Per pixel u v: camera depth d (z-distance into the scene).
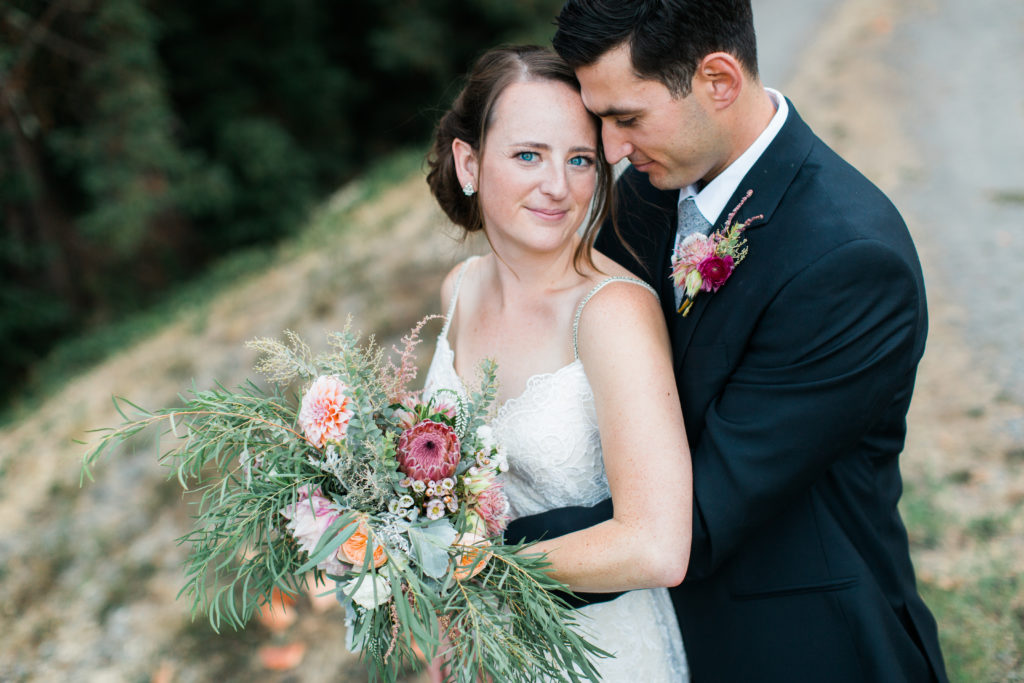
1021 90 7.77
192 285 8.59
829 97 8.19
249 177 11.43
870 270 1.40
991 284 4.67
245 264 8.05
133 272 10.05
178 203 9.67
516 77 1.53
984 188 5.99
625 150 1.55
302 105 12.80
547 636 1.41
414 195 7.27
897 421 1.62
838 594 1.56
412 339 1.62
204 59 11.95
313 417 1.42
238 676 3.01
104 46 8.79
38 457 5.03
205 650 3.15
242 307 6.25
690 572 1.52
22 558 3.99
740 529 1.48
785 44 10.14
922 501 3.05
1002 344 4.05
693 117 1.48
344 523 1.33
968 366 3.93
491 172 1.57
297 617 3.21
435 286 5.26
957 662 2.35
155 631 3.34
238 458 1.49
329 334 1.51
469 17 13.70
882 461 1.64
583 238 1.64
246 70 12.38
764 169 1.53
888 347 1.42
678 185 1.61
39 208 9.20
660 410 1.47
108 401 5.49
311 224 8.33
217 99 11.91
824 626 1.58
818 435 1.44
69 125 9.04
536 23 13.46
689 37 1.40
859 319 1.41
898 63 8.98
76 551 3.94
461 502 1.46
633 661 1.71
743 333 1.51
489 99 1.55
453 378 1.82
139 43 8.98
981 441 3.37
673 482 1.45
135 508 4.14
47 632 3.49
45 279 9.42
